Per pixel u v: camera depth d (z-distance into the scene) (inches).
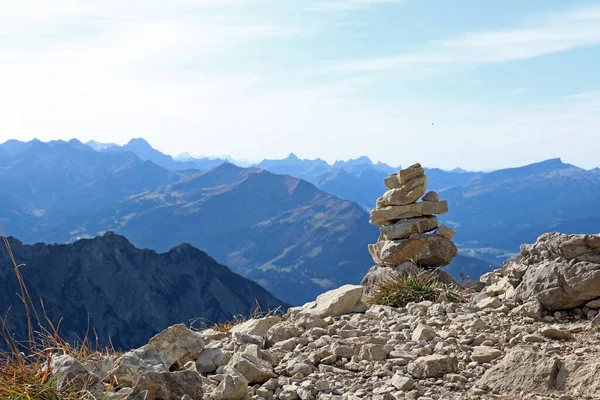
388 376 86.7
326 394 79.6
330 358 93.5
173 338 90.9
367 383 83.7
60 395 69.5
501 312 113.2
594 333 98.0
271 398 81.1
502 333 101.1
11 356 74.6
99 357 91.9
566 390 75.3
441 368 86.7
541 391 76.1
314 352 95.6
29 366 74.8
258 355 94.3
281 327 107.3
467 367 88.4
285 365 92.5
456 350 94.5
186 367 93.1
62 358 76.3
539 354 81.4
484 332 102.0
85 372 75.6
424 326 102.9
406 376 84.0
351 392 80.6
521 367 80.7
